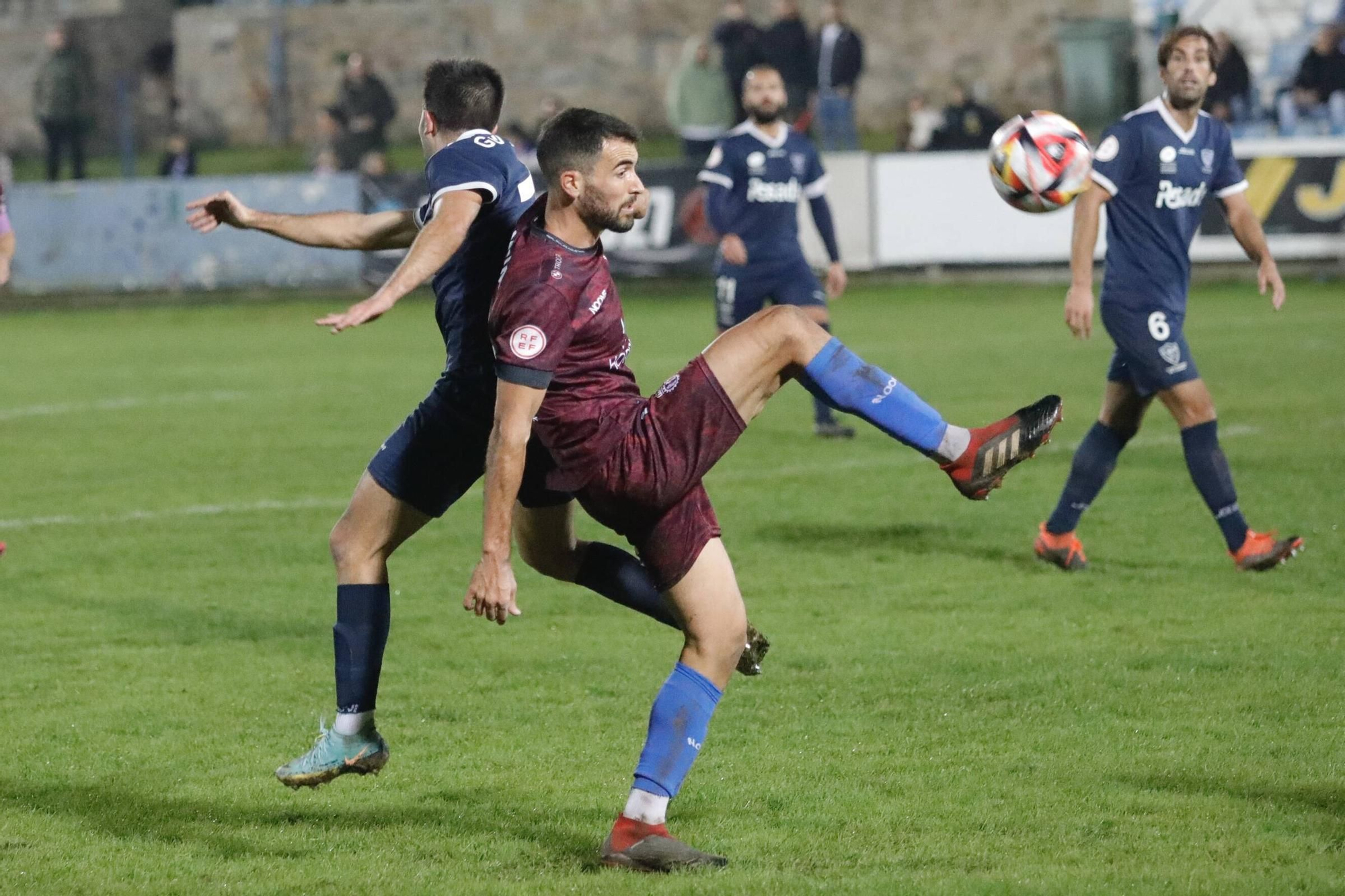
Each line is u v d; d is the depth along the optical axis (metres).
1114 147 22.83
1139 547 25.23
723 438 13.24
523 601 23.12
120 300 69.19
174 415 40.81
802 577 23.91
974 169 66.38
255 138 102.12
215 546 26.69
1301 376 42.81
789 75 75.50
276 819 14.66
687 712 13.24
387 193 67.12
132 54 103.81
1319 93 72.69
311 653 20.55
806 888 12.51
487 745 16.73
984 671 18.98
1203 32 22.81
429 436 14.45
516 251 13.09
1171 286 22.89
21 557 26.02
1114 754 15.88
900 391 13.70
